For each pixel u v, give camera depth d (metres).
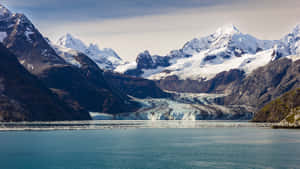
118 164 146.62
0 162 152.62
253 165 141.50
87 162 151.12
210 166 140.50
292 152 174.38
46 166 144.00
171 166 141.25
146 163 147.38
